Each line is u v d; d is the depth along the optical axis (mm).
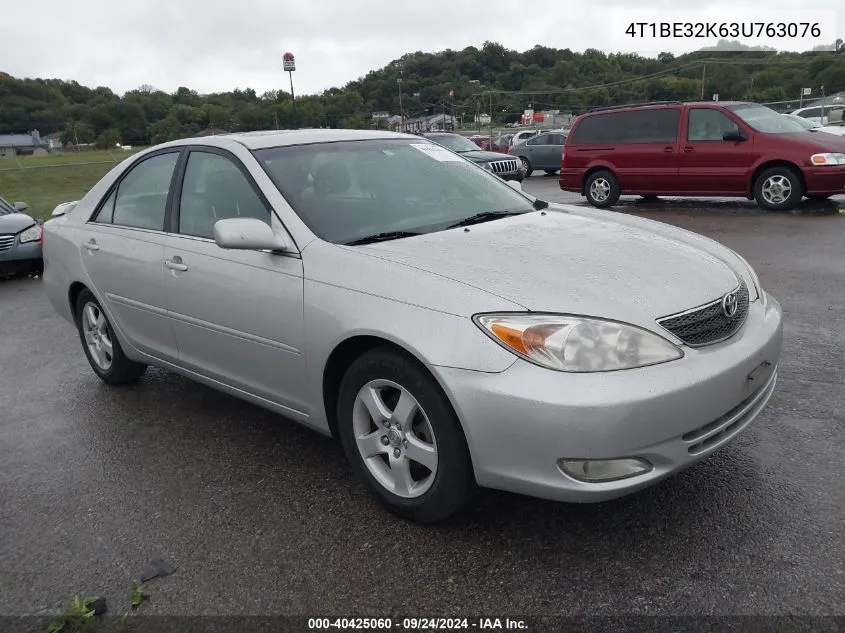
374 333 2895
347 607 2594
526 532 2945
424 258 3047
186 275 3855
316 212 3461
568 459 2531
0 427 4480
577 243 3291
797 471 3252
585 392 2492
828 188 10664
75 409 4695
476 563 2777
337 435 3414
